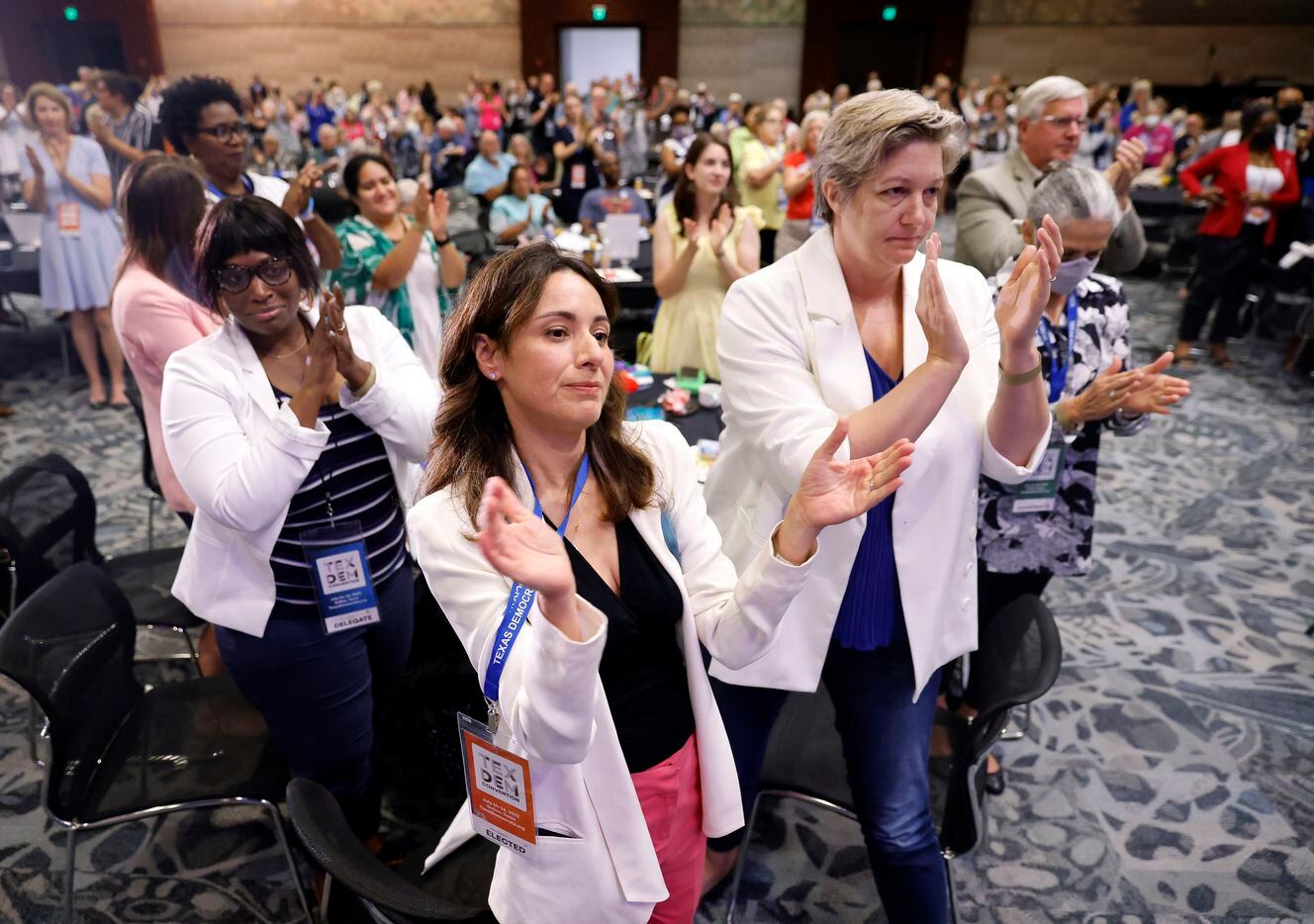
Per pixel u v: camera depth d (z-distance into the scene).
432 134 12.85
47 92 4.73
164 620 2.49
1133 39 17.42
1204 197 5.68
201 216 2.15
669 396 3.10
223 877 2.21
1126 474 4.54
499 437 1.19
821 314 1.54
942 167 1.38
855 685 1.67
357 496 1.81
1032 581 2.36
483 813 1.20
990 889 2.19
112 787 1.90
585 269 1.12
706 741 1.31
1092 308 2.13
